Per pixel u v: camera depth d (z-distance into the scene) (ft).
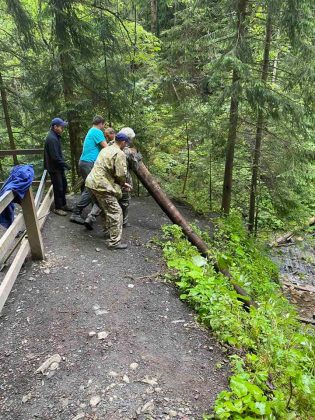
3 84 33.86
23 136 39.63
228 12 23.68
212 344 12.05
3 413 9.05
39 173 33.68
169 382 10.09
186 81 28.73
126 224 22.49
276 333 12.75
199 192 32.24
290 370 10.43
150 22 47.88
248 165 29.37
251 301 16.71
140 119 30.58
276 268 25.18
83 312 13.03
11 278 14.16
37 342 11.55
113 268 16.53
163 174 33.86
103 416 8.84
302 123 24.03
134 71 33.14
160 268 17.03
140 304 13.85
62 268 16.19
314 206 34.19
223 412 8.66
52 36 27.53
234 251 22.75
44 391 9.68
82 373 10.23
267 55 24.89
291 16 21.16
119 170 17.60
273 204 27.55
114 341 11.55
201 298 14.07
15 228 14.46
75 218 21.81
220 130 25.90
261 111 23.99
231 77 25.72
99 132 21.01
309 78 22.43
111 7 30.89
